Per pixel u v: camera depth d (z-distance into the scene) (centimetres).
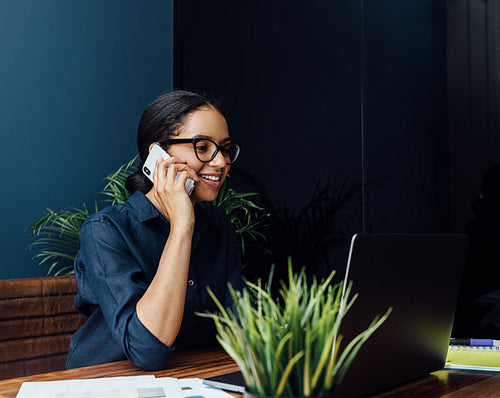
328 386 56
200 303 143
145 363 109
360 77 252
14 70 260
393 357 94
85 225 136
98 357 131
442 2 228
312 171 268
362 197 248
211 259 151
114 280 121
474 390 97
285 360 58
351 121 255
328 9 265
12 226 257
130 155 307
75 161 282
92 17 293
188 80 333
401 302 93
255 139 296
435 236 98
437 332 104
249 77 300
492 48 215
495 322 206
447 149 225
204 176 138
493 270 209
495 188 213
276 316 63
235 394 91
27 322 167
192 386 96
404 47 238
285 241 273
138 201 143
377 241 86
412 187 233
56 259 270
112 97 300
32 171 265
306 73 273
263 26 294
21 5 263
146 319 111
